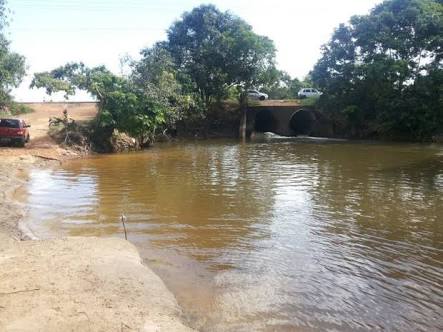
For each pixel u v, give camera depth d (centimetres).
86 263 873
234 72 4697
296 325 709
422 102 3869
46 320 651
